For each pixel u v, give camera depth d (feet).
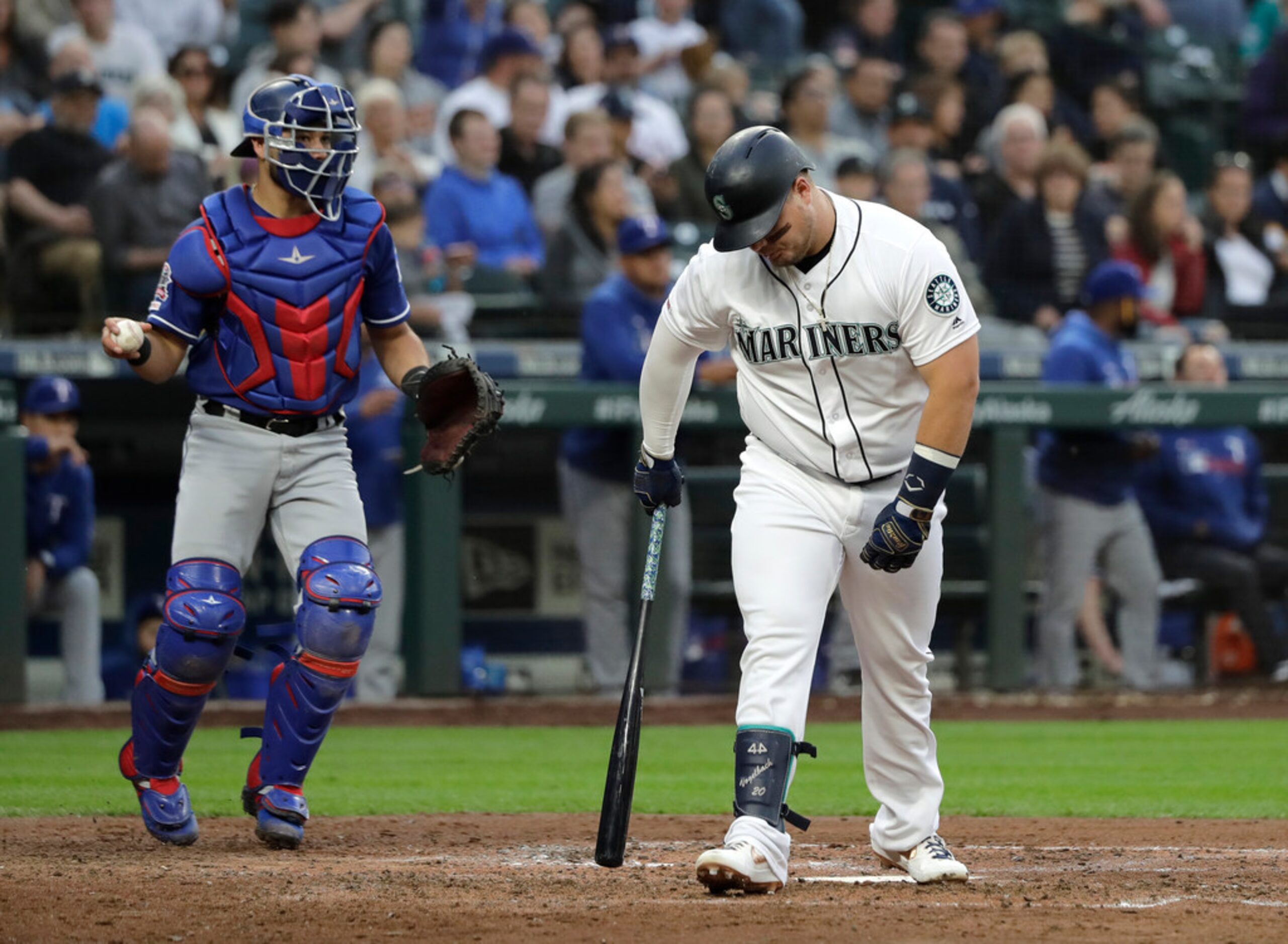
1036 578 123.95
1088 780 82.28
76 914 43.34
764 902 45.14
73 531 111.34
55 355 114.83
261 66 136.15
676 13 161.68
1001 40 171.01
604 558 114.93
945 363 45.11
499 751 93.25
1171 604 126.21
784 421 47.34
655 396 49.34
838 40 172.45
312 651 56.75
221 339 57.06
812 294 45.75
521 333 124.98
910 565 46.16
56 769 83.05
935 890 48.06
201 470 57.52
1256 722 109.19
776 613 46.57
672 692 116.88
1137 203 144.66
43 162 118.42
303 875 50.49
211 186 122.62
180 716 57.21
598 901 45.60
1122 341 131.54
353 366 58.65
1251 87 168.25
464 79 157.69
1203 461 124.77
